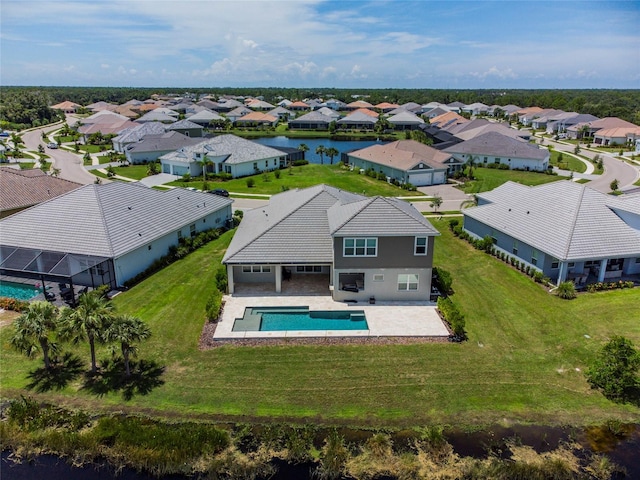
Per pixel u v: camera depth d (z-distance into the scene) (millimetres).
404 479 17344
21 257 31750
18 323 22062
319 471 17656
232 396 21203
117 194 38031
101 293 30328
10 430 19406
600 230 33406
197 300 30406
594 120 127000
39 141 116312
